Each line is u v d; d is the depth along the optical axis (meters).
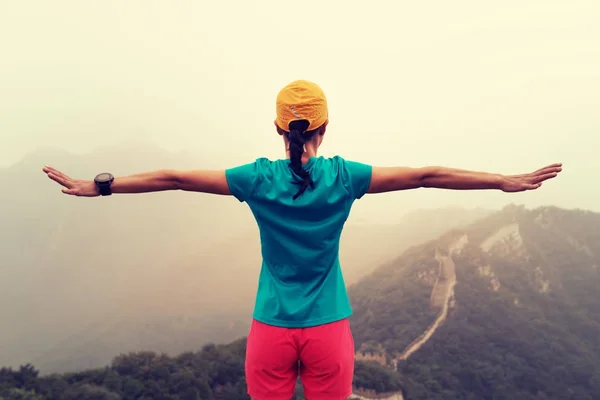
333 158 3.31
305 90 3.18
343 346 3.26
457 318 140.00
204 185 3.22
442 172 3.24
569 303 159.50
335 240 3.29
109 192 3.21
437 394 102.50
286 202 3.17
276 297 3.24
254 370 3.30
